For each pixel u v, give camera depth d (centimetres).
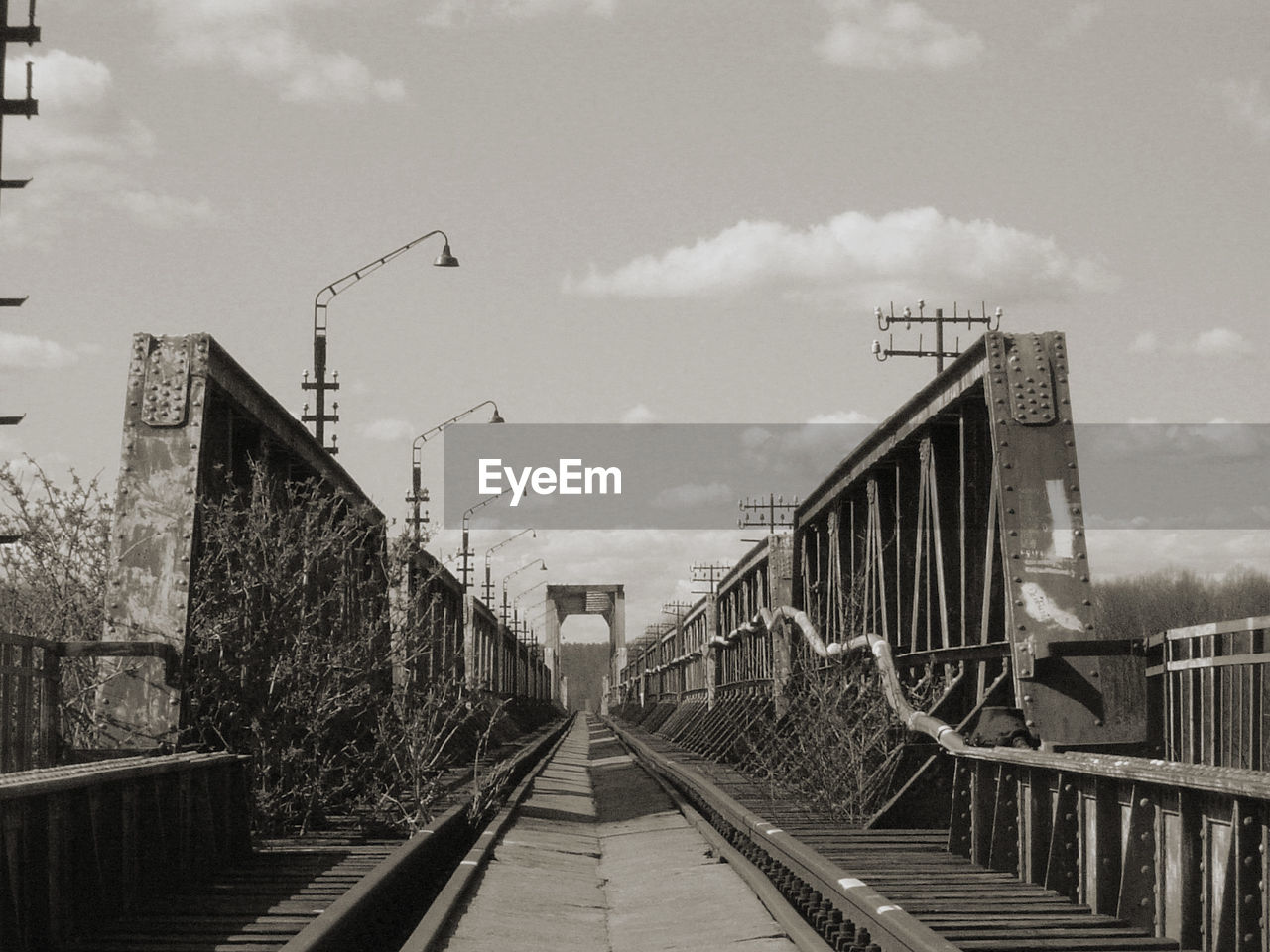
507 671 8531
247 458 1828
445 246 3039
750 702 3575
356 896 1069
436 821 1858
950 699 1742
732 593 4903
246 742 1692
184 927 994
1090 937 926
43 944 884
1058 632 1338
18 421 1509
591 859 1950
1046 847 1184
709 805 2334
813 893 1285
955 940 912
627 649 15850
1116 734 1318
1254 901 805
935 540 1766
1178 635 1134
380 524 2400
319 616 1778
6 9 1573
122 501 1504
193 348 1533
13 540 1511
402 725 1927
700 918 1308
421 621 2012
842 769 1755
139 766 1063
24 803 866
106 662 1455
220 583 1648
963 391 1548
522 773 3694
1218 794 843
